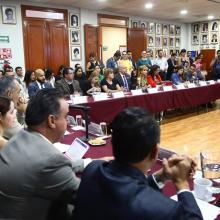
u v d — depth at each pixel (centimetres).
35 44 748
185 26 1189
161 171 102
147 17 1016
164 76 866
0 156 108
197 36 1177
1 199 105
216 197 129
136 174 80
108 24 896
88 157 186
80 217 84
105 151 198
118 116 84
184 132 496
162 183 102
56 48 789
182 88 593
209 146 416
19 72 667
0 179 104
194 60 1009
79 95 490
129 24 962
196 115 641
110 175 81
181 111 683
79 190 88
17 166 103
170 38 1125
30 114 117
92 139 222
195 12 930
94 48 864
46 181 103
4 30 694
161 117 566
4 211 106
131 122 81
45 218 109
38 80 505
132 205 73
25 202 104
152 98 520
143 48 1002
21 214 104
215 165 156
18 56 724
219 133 486
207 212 114
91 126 244
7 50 705
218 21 1104
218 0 747
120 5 793
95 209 80
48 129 117
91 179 85
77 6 802
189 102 604
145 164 83
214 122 569
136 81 600
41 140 110
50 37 774
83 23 834
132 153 80
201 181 132
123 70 581
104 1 738
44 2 739
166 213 70
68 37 809
